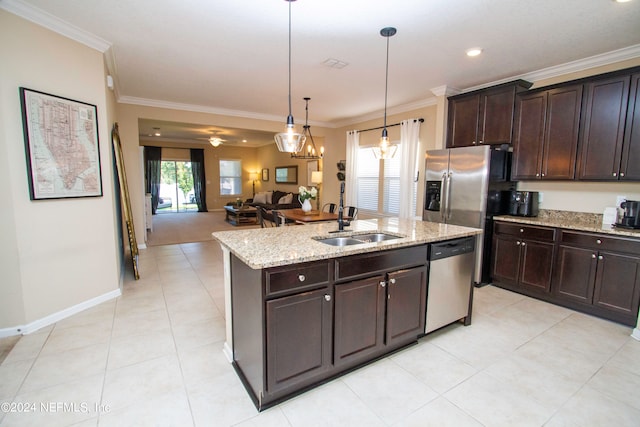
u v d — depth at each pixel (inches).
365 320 83.2
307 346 73.5
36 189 100.0
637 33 106.6
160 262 187.9
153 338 99.3
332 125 282.5
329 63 137.3
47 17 98.3
